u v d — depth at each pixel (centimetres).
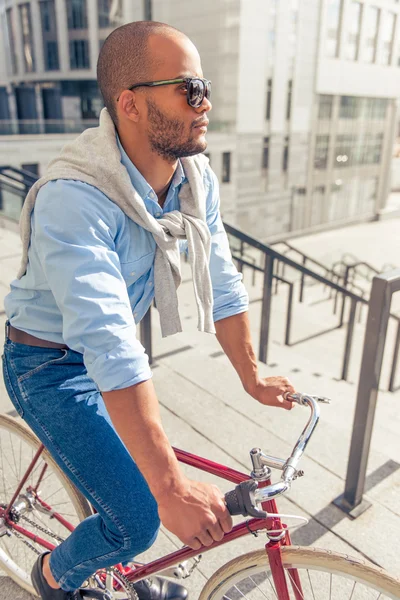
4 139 1941
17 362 125
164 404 266
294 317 716
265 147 2584
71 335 100
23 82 3241
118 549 119
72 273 100
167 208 124
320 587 155
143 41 104
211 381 288
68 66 2936
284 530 107
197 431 245
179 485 96
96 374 98
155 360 313
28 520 160
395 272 171
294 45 2530
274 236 2689
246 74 2403
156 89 106
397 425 370
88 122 2091
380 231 2745
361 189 3131
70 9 2792
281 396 129
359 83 2897
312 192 2856
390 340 662
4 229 689
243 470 219
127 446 99
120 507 113
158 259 120
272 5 2395
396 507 200
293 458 101
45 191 105
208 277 127
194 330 443
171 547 186
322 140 2806
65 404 118
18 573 169
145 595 142
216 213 141
